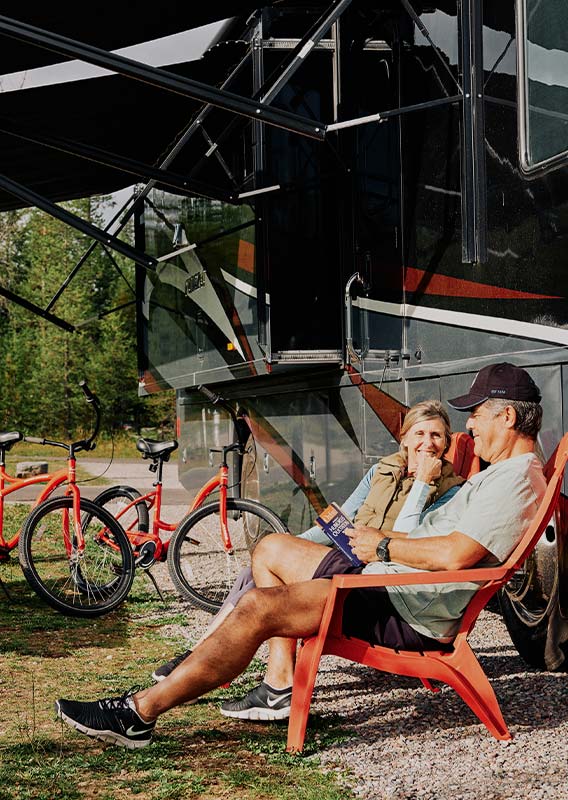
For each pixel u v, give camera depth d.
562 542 4.29
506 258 4.76
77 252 37.47
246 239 7.04
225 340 7.65
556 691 4.31
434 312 5.46
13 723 3.95
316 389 7.00
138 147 8.88
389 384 5.98
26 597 6.52
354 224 6.41
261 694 3.94
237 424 7.55
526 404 3.63
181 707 4.16
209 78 7.60
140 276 10.12
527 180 4.56
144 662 4.95
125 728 3.53
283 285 6.73
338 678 4.67
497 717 3.67
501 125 4.77
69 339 37.06
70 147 6.48
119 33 6.47
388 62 6.07
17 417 37.81
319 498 6.97
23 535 6.04
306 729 3.82
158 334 9.55
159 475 6.55
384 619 3.65
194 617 6.04
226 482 6.43
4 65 6.59
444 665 3.67
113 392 36.91
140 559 6.34
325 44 6.59
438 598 3.59
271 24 6.57
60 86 7.43
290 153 6.73
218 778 3.34
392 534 3.80
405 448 4.28
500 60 4.77
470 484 3.67
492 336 4.90
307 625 3.54
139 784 3.28
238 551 7.09
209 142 7.56
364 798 3.17
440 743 3.69
